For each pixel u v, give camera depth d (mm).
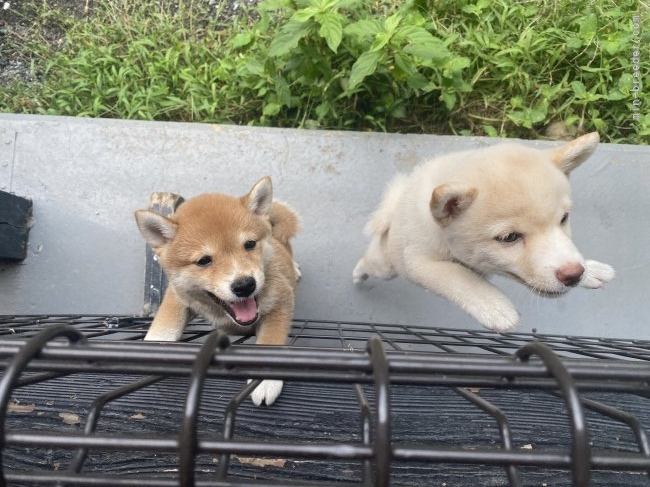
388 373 178
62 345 193
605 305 699
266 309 515
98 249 706
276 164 723
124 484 174
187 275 487
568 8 828
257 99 774
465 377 195
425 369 186
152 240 497
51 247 702
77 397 369
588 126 759
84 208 709
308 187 722
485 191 450
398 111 742
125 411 360
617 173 712
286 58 723
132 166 717
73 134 715
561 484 331
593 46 775
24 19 880
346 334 699
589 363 191
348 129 758
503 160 469
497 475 333
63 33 875
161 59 812
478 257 476
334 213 722
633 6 847
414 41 633
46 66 825
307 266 718
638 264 702
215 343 190
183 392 387
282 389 407
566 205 460
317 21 628
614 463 166
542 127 767
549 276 433
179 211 514
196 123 735
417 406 389
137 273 706
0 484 172
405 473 333
